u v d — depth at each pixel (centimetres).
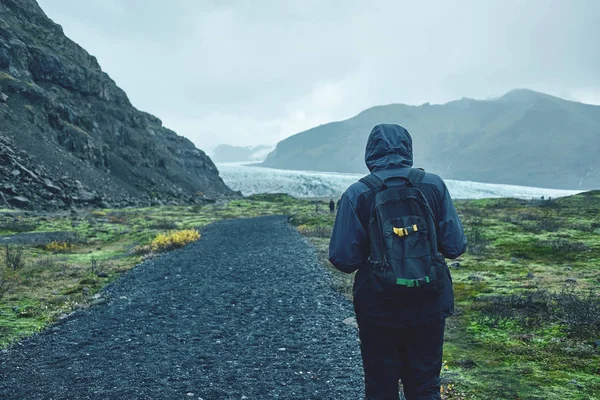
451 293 294
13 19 10931
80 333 834
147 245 2364
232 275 1460
